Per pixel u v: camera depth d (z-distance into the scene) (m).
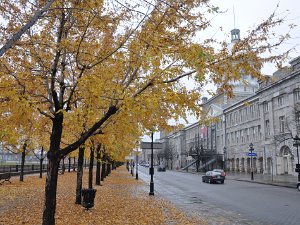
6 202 15.94
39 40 8.66
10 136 9.18
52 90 8.45
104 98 8.30
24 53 8.59
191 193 24.34
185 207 16.27
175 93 7.05
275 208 16.05
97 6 7.71
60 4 7.88
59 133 8.66
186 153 89.31
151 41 7.65
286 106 47.78
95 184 28.50
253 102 59.84
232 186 32.16
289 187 30.14
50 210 8.29
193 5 7.78
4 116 9.06
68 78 9.98
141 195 21.30
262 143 55.00
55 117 8.62
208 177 37.16
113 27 8.64
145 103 7.13
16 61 8.70
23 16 8.44
